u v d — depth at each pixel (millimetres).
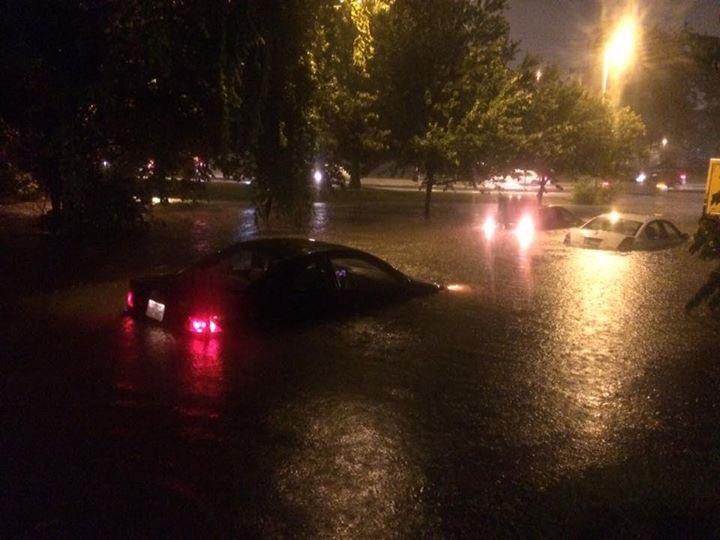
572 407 7527
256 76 11570
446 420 7004
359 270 10992
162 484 5438
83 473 5605
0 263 15367
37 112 13328
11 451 5996
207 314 9133
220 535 4723
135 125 11719
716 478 5828
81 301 11617
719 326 11453
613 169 35812
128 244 18672
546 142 31297
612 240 20609
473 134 25891
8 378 7840
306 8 12102
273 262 9781
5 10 12594
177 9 10547
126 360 8484
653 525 5004
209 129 11344
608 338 10531
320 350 9102
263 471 5719
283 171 12688
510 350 9617
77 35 12211
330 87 13852
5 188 27703
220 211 28594
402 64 25797
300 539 4707
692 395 8039
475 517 5070
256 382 7871
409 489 5480
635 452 6363
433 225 26406
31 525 4805
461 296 12898
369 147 25016
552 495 5445
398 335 9953
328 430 6621
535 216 25906
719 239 6074
